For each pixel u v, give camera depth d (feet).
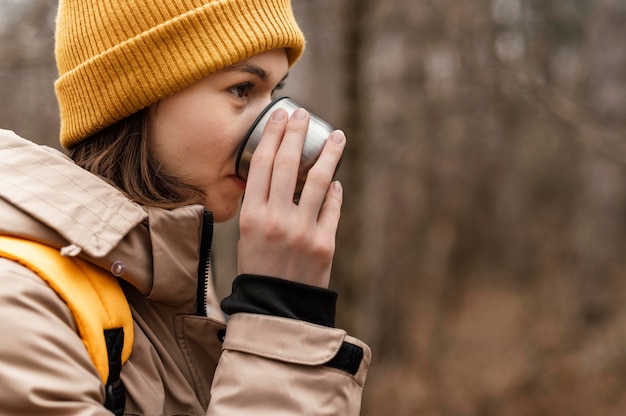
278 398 3.48
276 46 4.21
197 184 4.16
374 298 29.19
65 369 3.06
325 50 19.89
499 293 49.70
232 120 4.11
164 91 3.97
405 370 32.42
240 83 4.12
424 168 36.88
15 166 3.51
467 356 32.73
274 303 3.71
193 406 3.91
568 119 16.15
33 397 2.93
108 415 3.14
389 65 25.11
